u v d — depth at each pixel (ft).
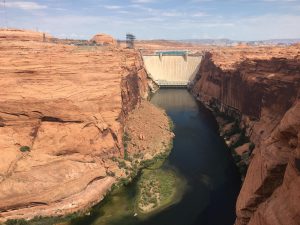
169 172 189.47
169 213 149.89
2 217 139.95
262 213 86.99
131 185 174.09
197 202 158.51
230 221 143.43
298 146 78.33
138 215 148.56
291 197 77.46
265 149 102.01
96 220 145.38
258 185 97.86
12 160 154.51
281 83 200.23
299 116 89.40
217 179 181.06
